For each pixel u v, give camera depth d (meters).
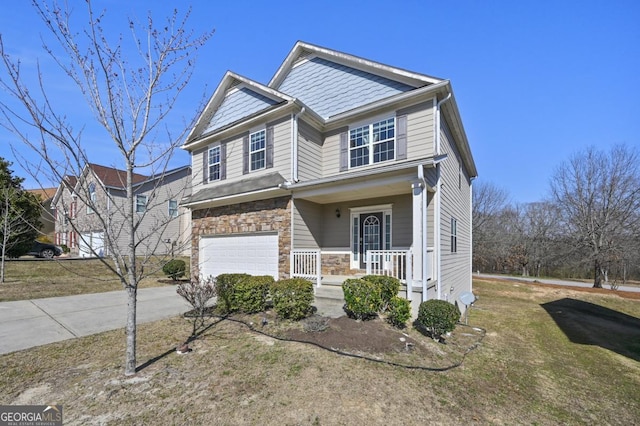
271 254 9.86
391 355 4.99
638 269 23.58
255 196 10.06
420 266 7.07
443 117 9.36
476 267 33.50
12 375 4.09
